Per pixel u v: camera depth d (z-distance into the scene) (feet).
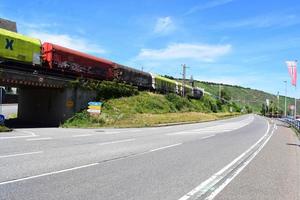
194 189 26.76
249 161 44.11
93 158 40.42
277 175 34.96
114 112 134.51
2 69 94.27
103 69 148.36
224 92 515.91
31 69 111.65
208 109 314.76
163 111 179.83
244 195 25.58
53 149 46.73
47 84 108.47
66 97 116.37
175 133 91.91
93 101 133.80
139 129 105.81
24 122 122.11
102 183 27.35
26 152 42.42
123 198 23.12
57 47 118.11
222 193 25.95
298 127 131.13
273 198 25.14
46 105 121.70
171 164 38.63
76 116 117.19
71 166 34.30
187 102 245.24
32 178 27.94
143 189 25.96
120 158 41.50
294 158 50.34
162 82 228.02
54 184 26.23
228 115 298.56
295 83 127.13
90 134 76.95
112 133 83.30
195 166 38.01
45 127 102.47
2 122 86.22
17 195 22.67
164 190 25.96
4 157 37.81
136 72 186.70
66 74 125.49
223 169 36.86
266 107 491.72
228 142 70.18
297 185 30.32
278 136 98.22
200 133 94.89
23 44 106.01
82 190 24.75
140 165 36.99
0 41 98.17
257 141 76.48
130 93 172.76
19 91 132.36
